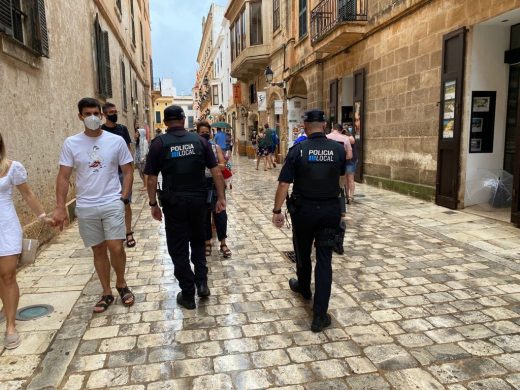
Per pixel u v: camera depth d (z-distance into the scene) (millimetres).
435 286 4375
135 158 11789
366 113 11234
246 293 4301
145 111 26500
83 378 2887
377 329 3510
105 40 11203
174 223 3861
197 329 3557
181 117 3910
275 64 19734
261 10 20281
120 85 14234
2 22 4711
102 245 3912
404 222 7016
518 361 3021
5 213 3246
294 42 16797
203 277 4184
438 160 8102
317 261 3576
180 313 3859
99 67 10305
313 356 3125
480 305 3920
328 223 3561
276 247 5887
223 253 5445
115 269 3994
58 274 4852
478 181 7734
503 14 6570
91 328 3584
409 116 9172
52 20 6742
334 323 3625
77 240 6238
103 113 5691
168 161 3811
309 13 14688
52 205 6516
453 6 7586
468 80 7367
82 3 8766
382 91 10289
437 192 8203
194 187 3896
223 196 4199
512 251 5375
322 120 3658
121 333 3494
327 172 3533
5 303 3316
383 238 6137
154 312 3883
